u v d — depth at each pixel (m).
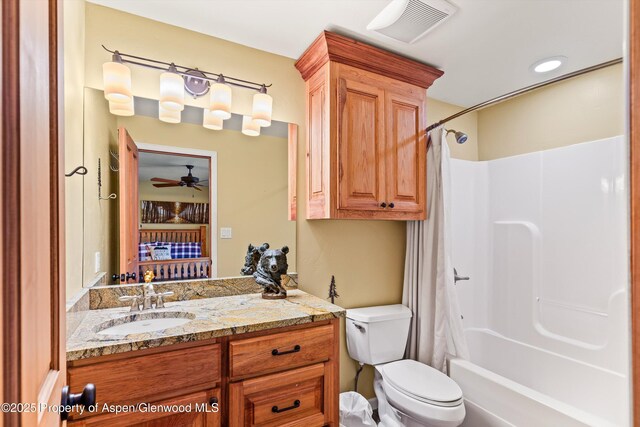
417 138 1.95
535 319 2.20
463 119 2.76
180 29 1.64
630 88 0.48
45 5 0.55
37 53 0.50
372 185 1.78
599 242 1.93
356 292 2.12
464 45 1.78
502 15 1.52
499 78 2.19
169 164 1.61
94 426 0.97
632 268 0.46
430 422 1.49
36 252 0.50
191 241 1.66
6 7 0.40
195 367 1.13
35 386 0.49
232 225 1.75
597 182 1.96
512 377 2.25
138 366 1.04
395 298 2.28
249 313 1.39
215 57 1.72
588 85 2.13
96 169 1.44
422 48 1.81
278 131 1.88
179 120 1.63
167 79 1.51
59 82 0.63
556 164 2.17
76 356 0.95
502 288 2.43
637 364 0.46
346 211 1.70
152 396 1.06
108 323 1.25
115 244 1.48
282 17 1.56
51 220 0.60
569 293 2.04
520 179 2.38
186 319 1.39
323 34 1.61
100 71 1.46
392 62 1.81
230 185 1.75
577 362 1.93
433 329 2.01
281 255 1.66
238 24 1.62
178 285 1.61
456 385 1.63
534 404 1.44
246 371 1.22
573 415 1.31
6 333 0.40
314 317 1.37
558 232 2.13
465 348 1.98
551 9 1.49
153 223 1.57
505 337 2.36
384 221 2.25
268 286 1.65
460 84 2.28
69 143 1.15
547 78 2.18
